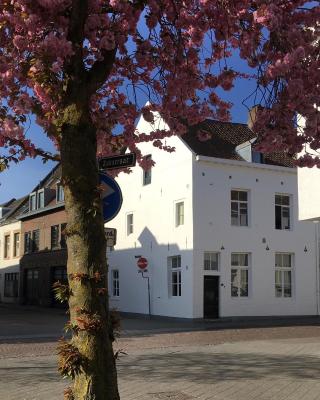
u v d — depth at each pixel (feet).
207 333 65.05
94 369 13.21
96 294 13.48
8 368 37.22
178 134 23.67
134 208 100.32
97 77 15.83
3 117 19.08
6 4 16.49
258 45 18.57
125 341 55.67
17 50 17.44
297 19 18.12
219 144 92.02
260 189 91.09
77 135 14.48
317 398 26.45
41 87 17.85
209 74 21.48
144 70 21.67
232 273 87.92
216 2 18.52
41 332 66.90
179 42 20.29
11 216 158.71
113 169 23.21
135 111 22.54
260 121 19.26
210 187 86.84
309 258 94.07
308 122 18.66
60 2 15.62
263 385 29.66
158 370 35.22
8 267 153.58
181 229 87.04
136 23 19.48
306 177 41.60
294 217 93.61
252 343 52.42
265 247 90.27
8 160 20.12
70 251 13.84
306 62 18.26
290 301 91.50
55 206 125.29
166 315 88.84
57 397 27.02
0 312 109.60
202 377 32.37
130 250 100.27
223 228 87.15
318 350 45.85
